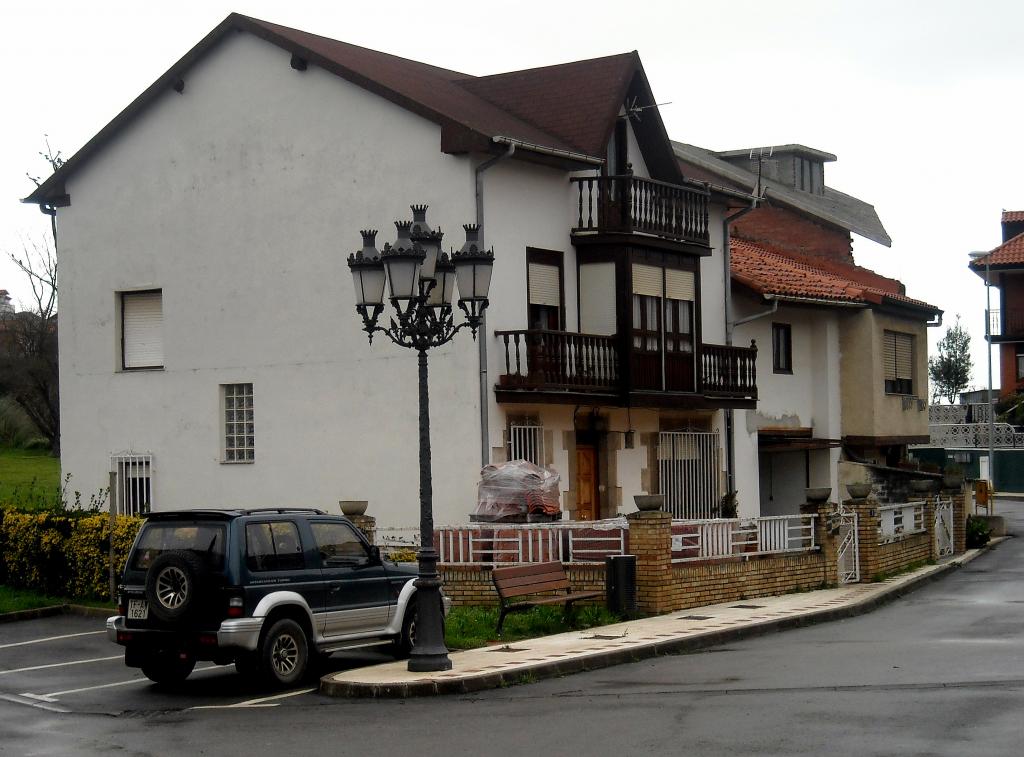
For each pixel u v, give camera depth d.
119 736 12.02
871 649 15.84
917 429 38.00
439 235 15.25
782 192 43.22
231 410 25.72
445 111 23.19
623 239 24.92
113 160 26.95
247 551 14.16
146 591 14.15
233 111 25.41
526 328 23.88
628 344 24.88
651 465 27.03
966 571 28.08
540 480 21.42
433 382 23.23
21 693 14.71
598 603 18.91
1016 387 61.53
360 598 15.44
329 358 24.31
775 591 21.94
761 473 35.28
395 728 11.87
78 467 27.41
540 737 11.12
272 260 24.98
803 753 10.01
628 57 25.95
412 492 23.39
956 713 11.34
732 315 30.81
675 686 13.50
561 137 25.30
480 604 19.28
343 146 24.09
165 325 26.33
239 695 14.17
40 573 22.50
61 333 27.67
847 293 33.69
